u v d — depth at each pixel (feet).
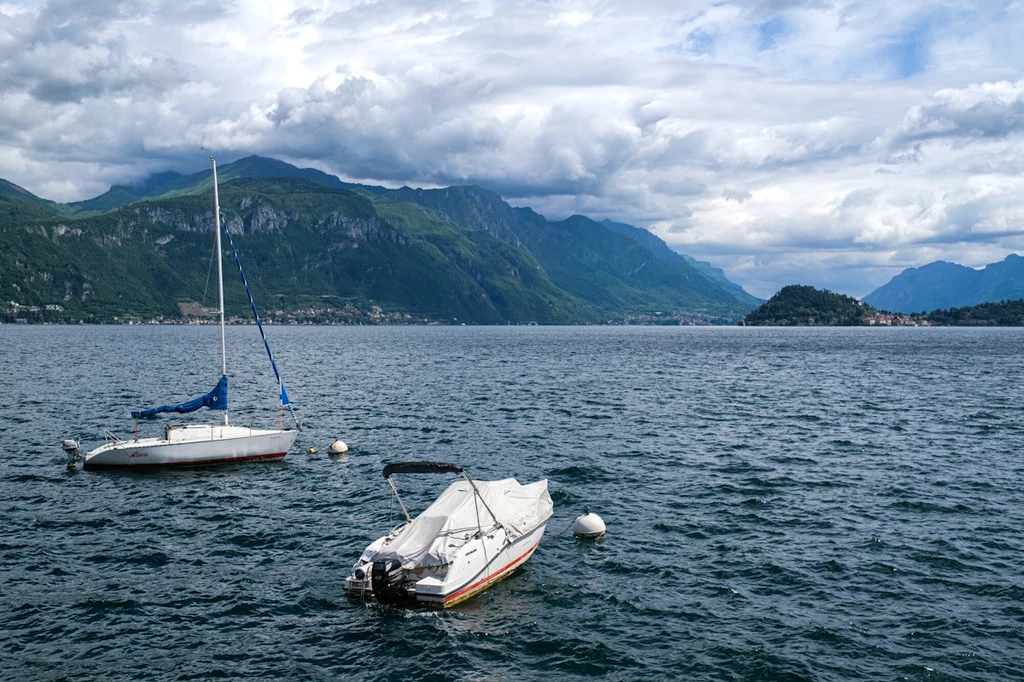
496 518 98.07
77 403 240.94
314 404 250.37
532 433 195.42
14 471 145.69
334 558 100.37
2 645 74.90
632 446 177.99
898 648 76.13
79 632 78.18
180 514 119.65
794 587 91.66
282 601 86.58
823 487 138.72
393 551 88.48
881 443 182.80
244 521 116.16
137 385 299.79
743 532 112.57
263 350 592.60
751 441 185.06
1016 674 71.00
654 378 357.82
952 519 118.62
